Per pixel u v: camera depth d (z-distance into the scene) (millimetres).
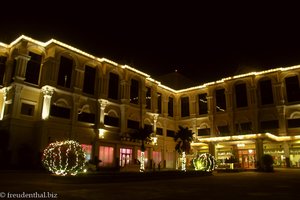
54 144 18406
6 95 31969
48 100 31422
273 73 42062
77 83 35219
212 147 41812
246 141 38594
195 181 19375
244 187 14688
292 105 39781
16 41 32469
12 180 16656
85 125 35312
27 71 32094
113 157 36812
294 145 38406
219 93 47906
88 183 16500
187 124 50688
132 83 43312
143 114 43250
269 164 31969
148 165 41875
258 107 42750
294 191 12586
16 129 29516
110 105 39000
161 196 10844
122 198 10203
